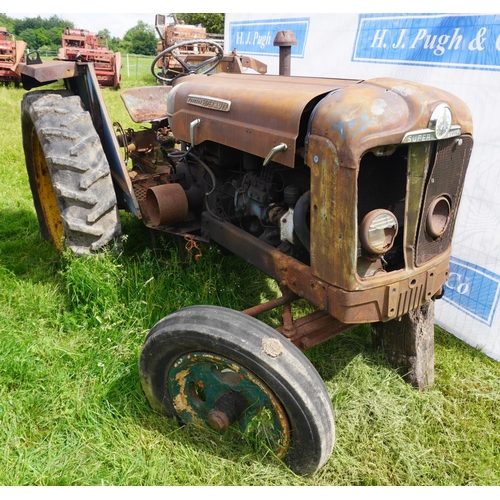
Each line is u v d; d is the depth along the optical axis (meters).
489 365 2.83
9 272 3.25
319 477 2.00
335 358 2.60
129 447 2.07
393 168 1.92
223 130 2.20
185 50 9.66
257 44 4.95
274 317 2.93
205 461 2.03
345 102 1.66
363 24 3.51
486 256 2.92
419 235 1.87
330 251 1.79
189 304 2.79
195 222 3.03
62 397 2.28
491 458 2.11
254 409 1.91
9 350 2.51
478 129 2.84
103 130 3.23
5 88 12.00
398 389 2.47
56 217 3.69
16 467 1.96
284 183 2.22
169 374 2.06
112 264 2.88
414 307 1.96
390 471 2.05
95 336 2.66
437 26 2.98
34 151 3.47
